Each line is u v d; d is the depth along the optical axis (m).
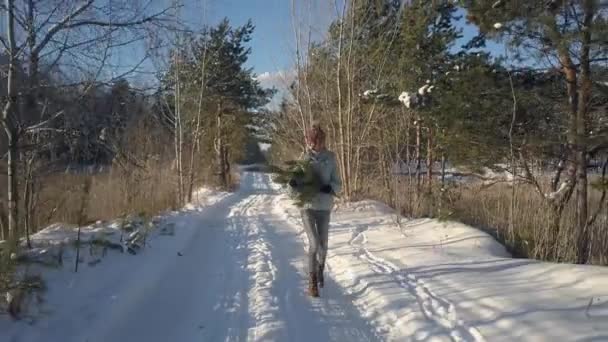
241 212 15.27
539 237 8.48
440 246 7.85
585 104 8.43
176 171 17.25
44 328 4.15
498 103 9.58
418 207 12.30
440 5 13.19
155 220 9.82
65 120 6.25
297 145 19.05
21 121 5.97
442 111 10.05
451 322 4.57
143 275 5.96
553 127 9.59
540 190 9.30
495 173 10.65
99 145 6.82
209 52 21.92
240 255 7.93
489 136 9.70
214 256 7.88
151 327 4.71
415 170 14.51
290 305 5.35
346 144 14.71
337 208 12.98
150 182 13.75
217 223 12.16
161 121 18.23
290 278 6.51
